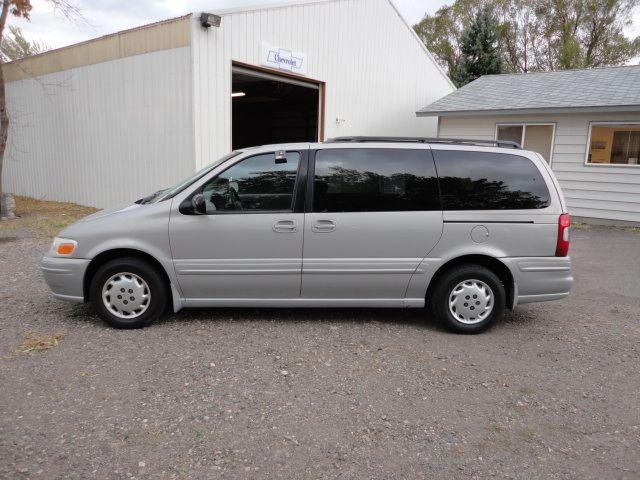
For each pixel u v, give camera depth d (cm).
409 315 538
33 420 318
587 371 412
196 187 469
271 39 1171
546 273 480
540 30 3503
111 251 474
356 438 308
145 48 1073
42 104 1405
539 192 480
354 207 470
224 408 337
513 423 330
